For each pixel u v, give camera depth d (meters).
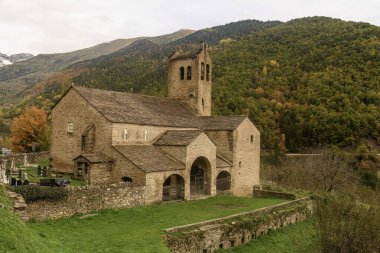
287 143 95.12
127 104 44.28
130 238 23.62
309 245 33.69
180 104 55.47
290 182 68.25
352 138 85.75
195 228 27.48
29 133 67.06
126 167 35.81
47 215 25.12
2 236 15.62
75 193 27.38
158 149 40.72
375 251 29.72
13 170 39.72
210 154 42.31
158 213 31.64
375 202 47.69
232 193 46.84
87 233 24.05
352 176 67.06
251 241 31.72
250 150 50.44
